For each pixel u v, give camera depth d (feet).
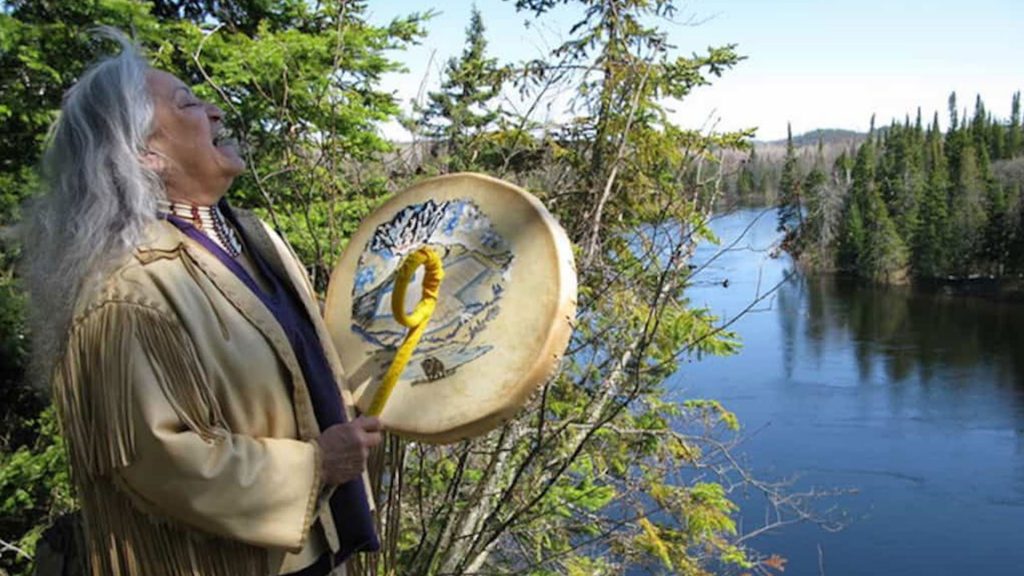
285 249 5.92
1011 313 131.75
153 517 4.65
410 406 5.61
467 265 5.85
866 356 105.50
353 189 10.69
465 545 10.00
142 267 4.60
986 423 81.56
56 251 4.63
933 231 162.50
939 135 210.79
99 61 4.99
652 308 9.07
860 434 76.64
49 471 17.60
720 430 19.38
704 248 18.11
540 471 10.30
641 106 13.01
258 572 4.88
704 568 19.81
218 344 4.74
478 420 5.34
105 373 4.44
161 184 4.86
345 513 5.43
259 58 14.60
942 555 58.08
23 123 19.07
